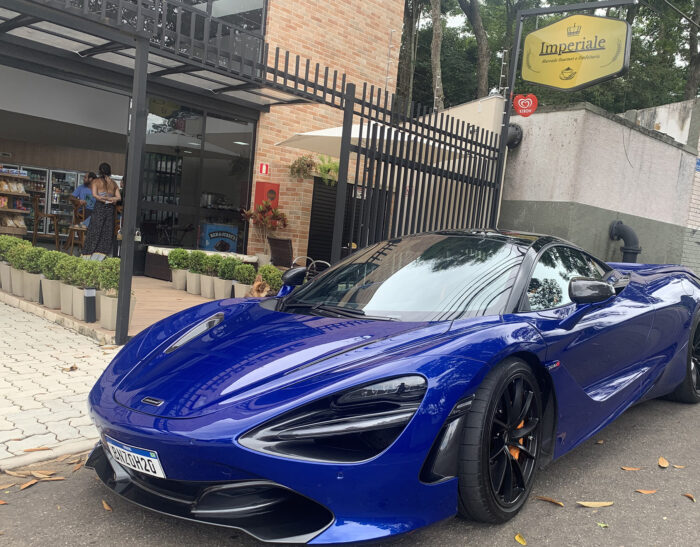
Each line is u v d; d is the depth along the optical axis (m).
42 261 5.85
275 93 8.45
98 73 7.64
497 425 2.24
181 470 1.94
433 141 6.43
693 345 4.14
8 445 2.82
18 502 2.32
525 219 8.79
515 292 2.66
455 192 6.84
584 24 8.72
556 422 2.58
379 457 1.88
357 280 3.00
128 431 1.99
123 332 4.75
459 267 2.88
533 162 8.74
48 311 5.70
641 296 3.56
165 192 8.88
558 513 2.42
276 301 3.09
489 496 2.14
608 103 26.47
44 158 11.88
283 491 1.99
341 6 10.38
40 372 3.99
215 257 7.16
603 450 3.21
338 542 1.84
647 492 2.67
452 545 2.11
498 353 2.18
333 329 2.45
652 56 27.59
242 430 1.86
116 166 11.92
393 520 1.93
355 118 10.95
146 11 4.49
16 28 6.43
